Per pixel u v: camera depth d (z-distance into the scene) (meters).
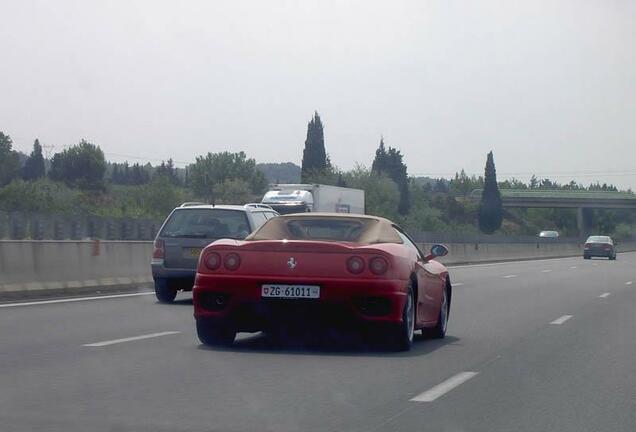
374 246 11.62
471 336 14.47
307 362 11.12
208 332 12.16
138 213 70.44
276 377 10.04
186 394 9.02
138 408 8.35
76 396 8.86
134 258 24.11
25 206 68.44
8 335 13.42
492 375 10.60
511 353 12.50
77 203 75.00
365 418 8.14
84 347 12.16
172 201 86.44
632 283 30.50
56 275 20.97
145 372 10.23
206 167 119.88
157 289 19.58
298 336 13.57
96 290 22.19
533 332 15.16
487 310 19.39
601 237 66.19
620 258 71.06
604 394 9.56
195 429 7.61
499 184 163.25
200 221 19.61
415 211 112.00
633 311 19.38
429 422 8.06
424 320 13.02
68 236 34.69
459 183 163.00
